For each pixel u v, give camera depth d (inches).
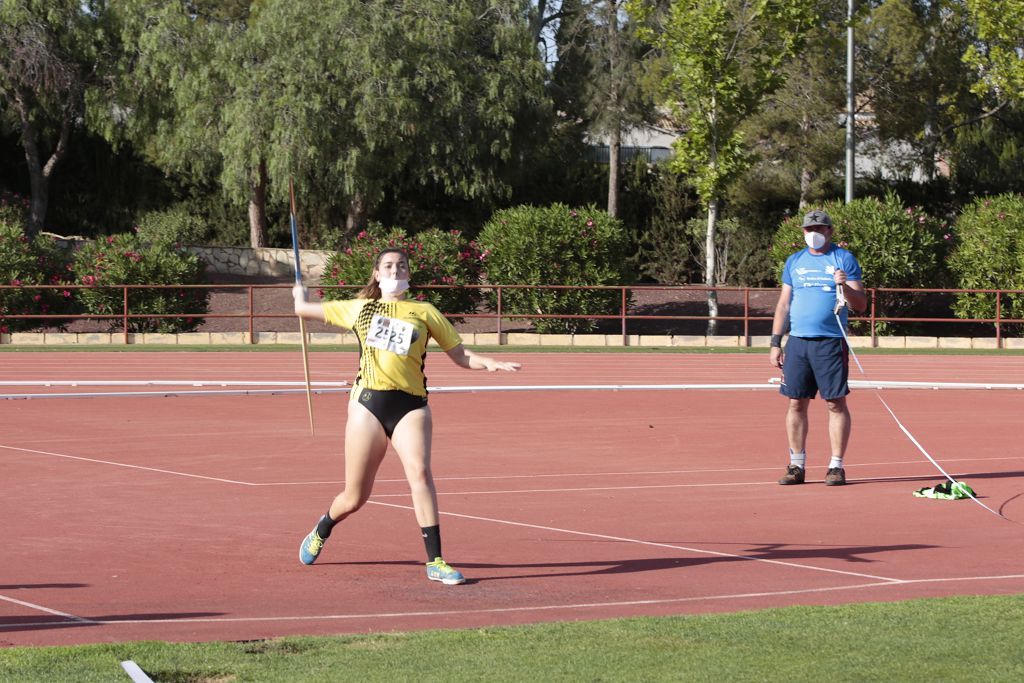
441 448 794.2
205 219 2815.0
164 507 581.6
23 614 386.3
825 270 645.9
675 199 2783.0
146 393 1112.8
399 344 426.3
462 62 2422.5
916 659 318.7
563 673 309.4
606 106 2723.9
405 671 312.0
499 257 1930.4
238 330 2084.2
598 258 1936.5
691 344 1824.6
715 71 1892.2
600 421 943.7
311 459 743.1
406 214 2822.3
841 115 2544.3
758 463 735.1
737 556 475.2
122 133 2640.3
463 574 444.1
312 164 2322.8
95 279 1899.6
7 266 1891.0
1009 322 1873.8
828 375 639.1
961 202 2753.4
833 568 452.8
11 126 2637.8
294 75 2283.5
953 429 900.6
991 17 2036.2
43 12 2475.4
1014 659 318.3
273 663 320.5
